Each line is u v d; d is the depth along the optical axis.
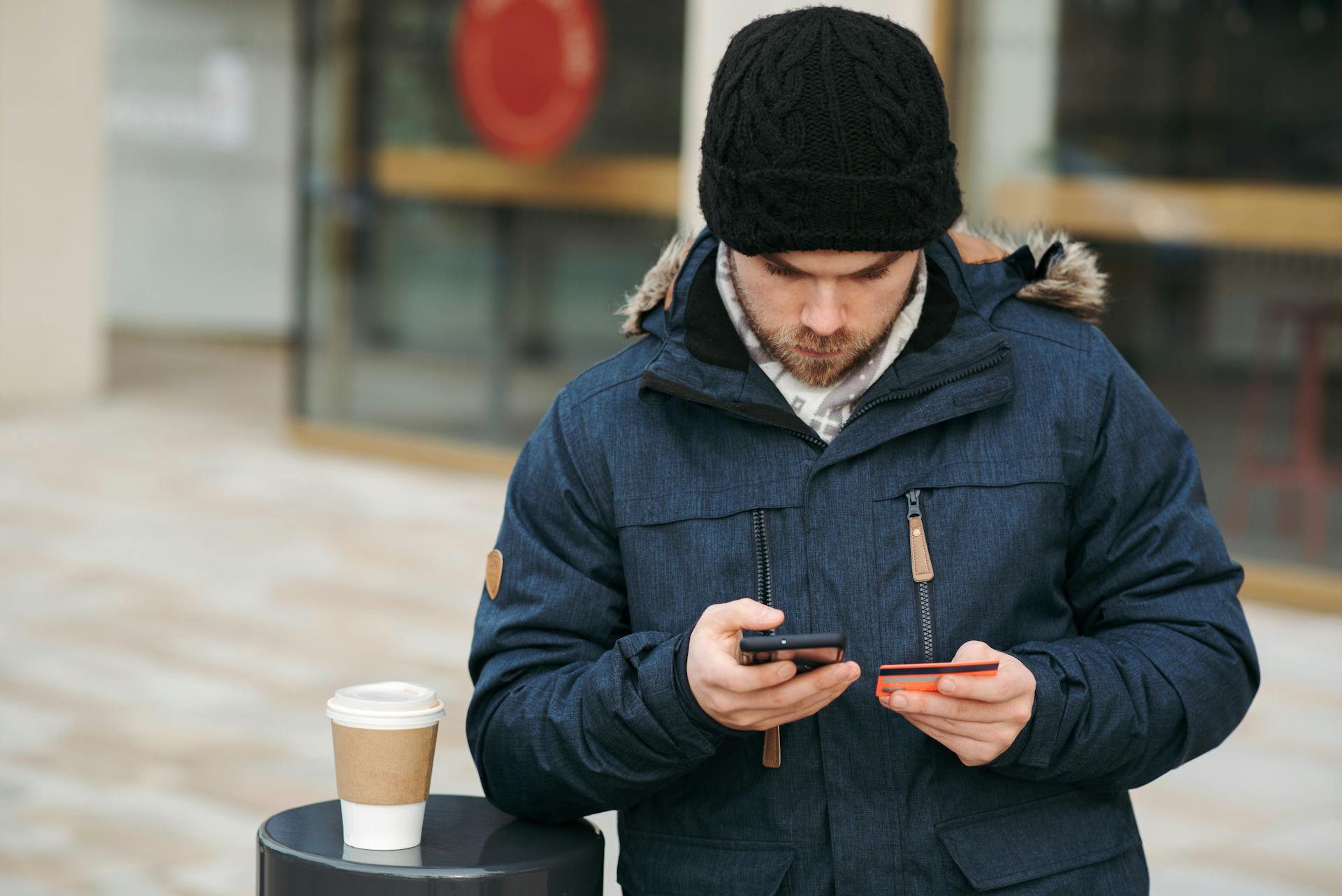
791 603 1.62
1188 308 6.63
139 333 15.98
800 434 1.63
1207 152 6.52
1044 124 6.68
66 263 11.73
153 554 6.99
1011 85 6.70
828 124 1.46
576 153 8.66
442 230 9.31
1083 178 6.65
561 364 8.88
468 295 9.25
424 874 1.52
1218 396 6.64
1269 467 6.57
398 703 1.58
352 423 9.86
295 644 5.62
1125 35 6.55
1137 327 6.69
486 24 8.98
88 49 11.72
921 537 1.61
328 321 9.89
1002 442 1.64
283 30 15.44
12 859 3.69
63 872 3.62
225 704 4.93
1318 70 6.34
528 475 1.74
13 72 11.34
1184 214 6.56
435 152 9.28
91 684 5.09
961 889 1.59
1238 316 6.57
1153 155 6.58
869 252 1.50
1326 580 6.47
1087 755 1.55
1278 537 6.58
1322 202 6.38
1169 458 1.68
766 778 1.62
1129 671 1.58
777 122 1.47
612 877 3.30
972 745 1.51
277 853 1.58
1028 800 1.64
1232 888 3.58
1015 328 1.72
